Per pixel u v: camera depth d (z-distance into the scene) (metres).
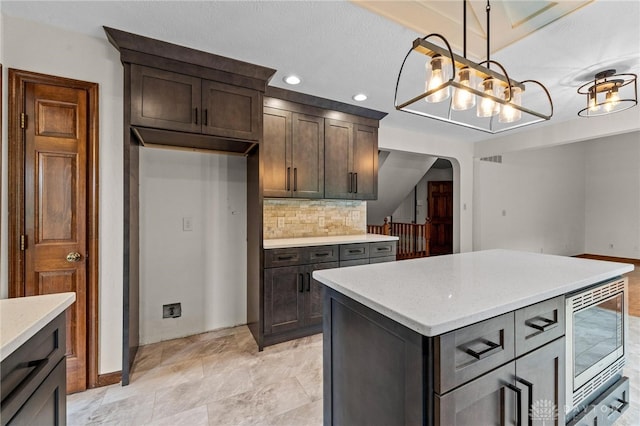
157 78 2.08
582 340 1.38
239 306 3.09
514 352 1.08
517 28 1.96
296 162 2.99
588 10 1.75
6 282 1.81
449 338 0.91
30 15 1.78
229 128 2.35
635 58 2.30
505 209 5.78
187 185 2.83
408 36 2.03
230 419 1.73
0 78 1.77
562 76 2.60
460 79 1.42
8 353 0.81
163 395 1.95
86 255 1.99
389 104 3.29
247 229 3.04
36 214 1.89
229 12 1.77
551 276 1.42
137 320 2.49
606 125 3.62
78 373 1.97
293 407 1.84
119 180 2.06
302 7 1.73
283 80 2.71
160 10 1.74
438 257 1.97
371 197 3.49
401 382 1.00
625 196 6.72
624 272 1.61
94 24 1.87
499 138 4.82
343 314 1.33
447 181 8.14
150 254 2.68
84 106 1.98
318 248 2.86
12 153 1.82
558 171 6.82
